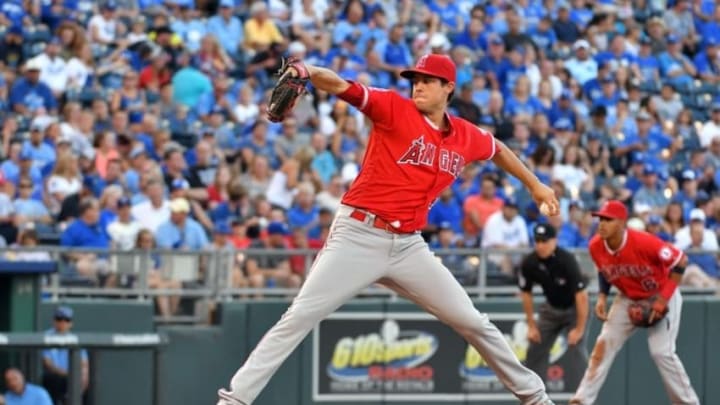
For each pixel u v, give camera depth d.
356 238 28.47
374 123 28.27
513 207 60.94
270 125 67.25
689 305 58.97
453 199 63.50
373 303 57.06
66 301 53.94
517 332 57.09
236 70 72.25
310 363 56.50
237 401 28.41
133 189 60.59
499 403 57.69
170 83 68.19
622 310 44.53
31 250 53.81
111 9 71.81
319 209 60.50
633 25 84.88
